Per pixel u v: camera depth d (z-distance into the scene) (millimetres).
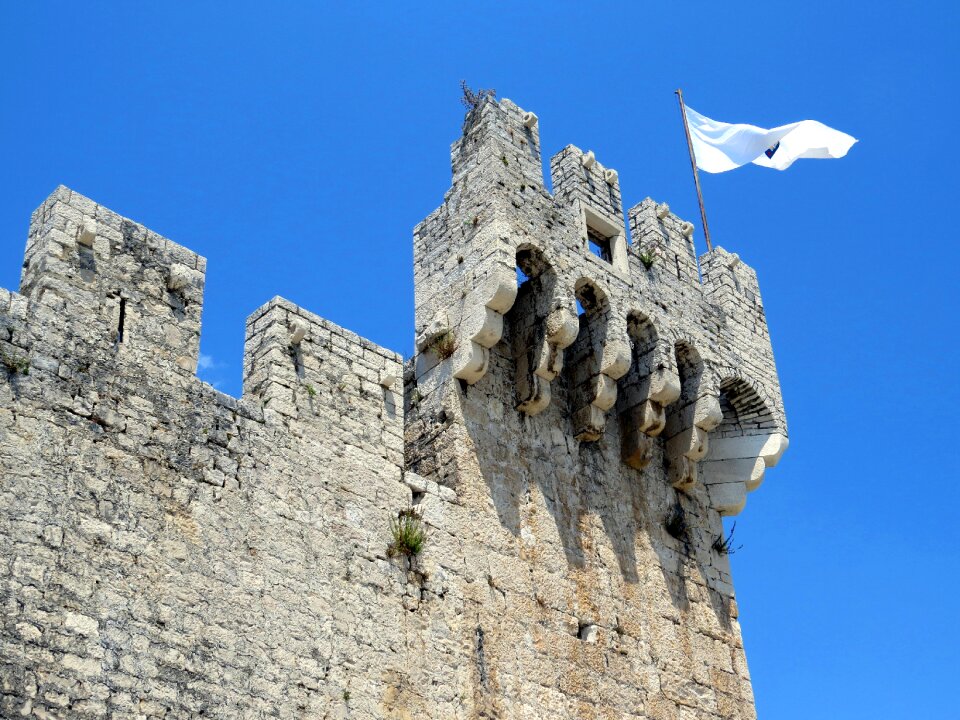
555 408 27125
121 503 19016
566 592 25172
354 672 20812
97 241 20422
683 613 27500
